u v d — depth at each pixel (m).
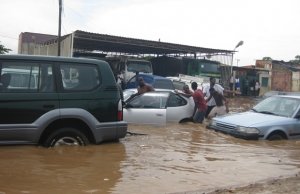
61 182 6.21
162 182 6.49
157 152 8.43
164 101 12.33
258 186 6.62
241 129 10.54
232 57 37.38
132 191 5.98
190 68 32.81
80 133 7.93
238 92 39.34
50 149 7.71
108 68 8.24
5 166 6.82
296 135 10.89
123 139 9.39
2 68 7.57
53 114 7.66
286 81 53.66
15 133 7.45
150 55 41.91
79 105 7.86
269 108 11.94
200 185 6.47
